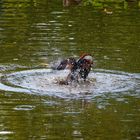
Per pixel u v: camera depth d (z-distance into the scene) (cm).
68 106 2562
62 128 2328
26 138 2238
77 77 2881
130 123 2391
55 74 2994
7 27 3950
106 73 3044
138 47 3525
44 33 3803
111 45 3553
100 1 4734
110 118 2438
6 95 2680
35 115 2458
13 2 4716
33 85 2830
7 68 3116
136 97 2686
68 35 3766
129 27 3991
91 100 2644
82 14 4331
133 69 3127
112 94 2725
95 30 3894
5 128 2331
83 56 2891
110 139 2236
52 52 3406
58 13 4344
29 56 3341
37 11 4406
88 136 2266
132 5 4691
